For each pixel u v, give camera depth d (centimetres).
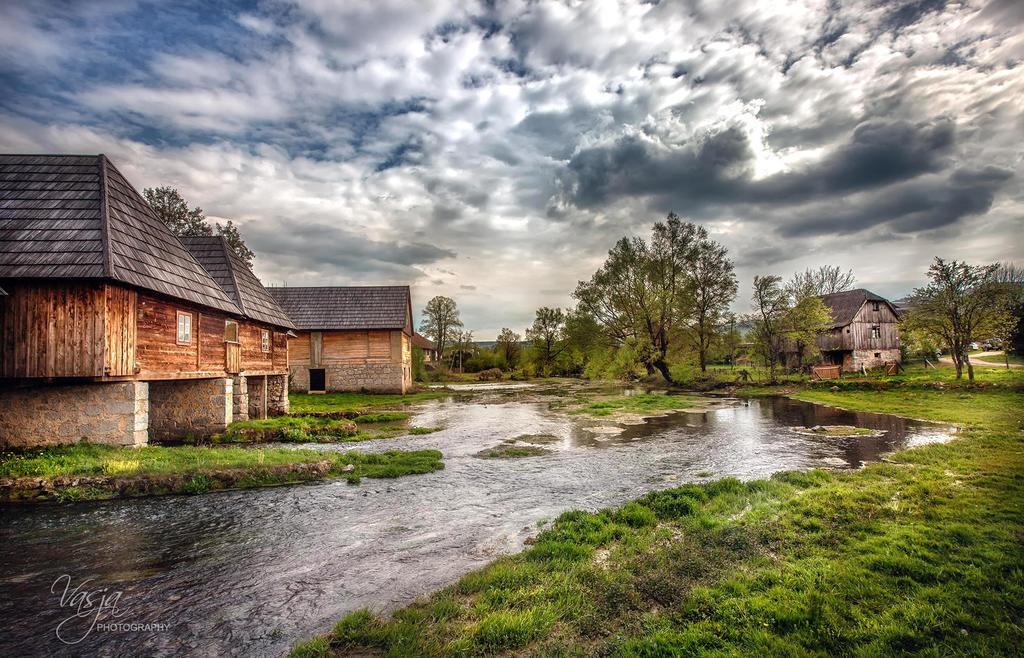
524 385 5181
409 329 4350
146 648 517
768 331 3716
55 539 832
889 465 1161
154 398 1800
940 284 2830
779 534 720
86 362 1233
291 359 3762
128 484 1079
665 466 1347
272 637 535
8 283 1232
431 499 1057
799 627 469
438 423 2261
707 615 507
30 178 1408
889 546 644
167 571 709
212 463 1227
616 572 627
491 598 573
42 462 1147
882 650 420
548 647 467
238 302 2033
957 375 2816
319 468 1248
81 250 1266
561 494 1088
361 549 785
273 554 768
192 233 3881
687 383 4141
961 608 478
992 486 919
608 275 4309
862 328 4541
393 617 549
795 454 1455
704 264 4094
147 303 1410
